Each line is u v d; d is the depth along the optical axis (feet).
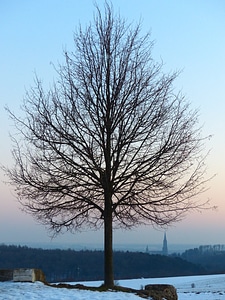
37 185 64.49
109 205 64.13
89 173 64.75
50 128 64.80
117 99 64.85
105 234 63.67
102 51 66.33
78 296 52.47
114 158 64.75
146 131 64.85
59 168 64.64
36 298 50.21
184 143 64.64
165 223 65.67
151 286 64.75
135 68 66.18
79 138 64.90
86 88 65.41
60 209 65.98
